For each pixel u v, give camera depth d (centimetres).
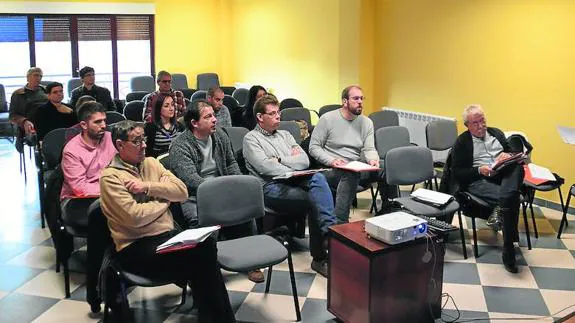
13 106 633
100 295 305
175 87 954
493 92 555
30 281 366
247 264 290
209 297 286
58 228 349
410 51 648
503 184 385
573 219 484
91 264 313
